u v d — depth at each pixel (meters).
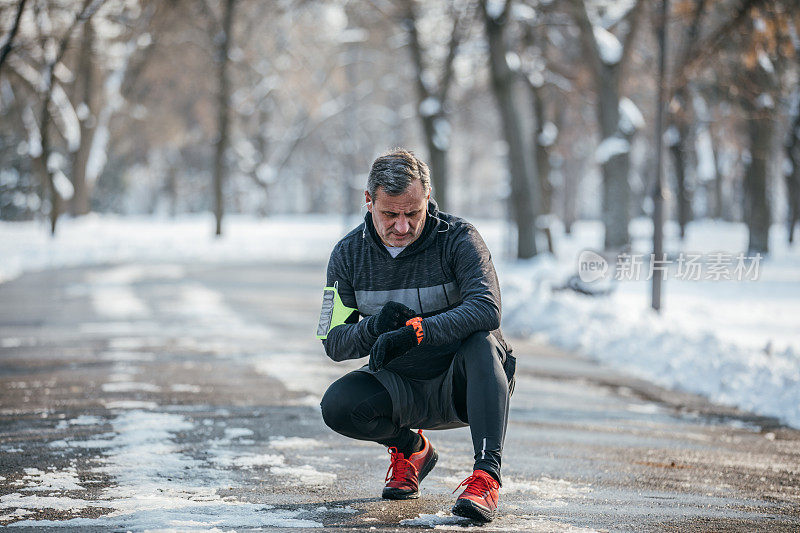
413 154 5.27
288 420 9.24
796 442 9.20
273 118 94.00
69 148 68.88
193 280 32.91
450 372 5.50
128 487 6.38
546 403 11.02
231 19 61.72
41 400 10.28
